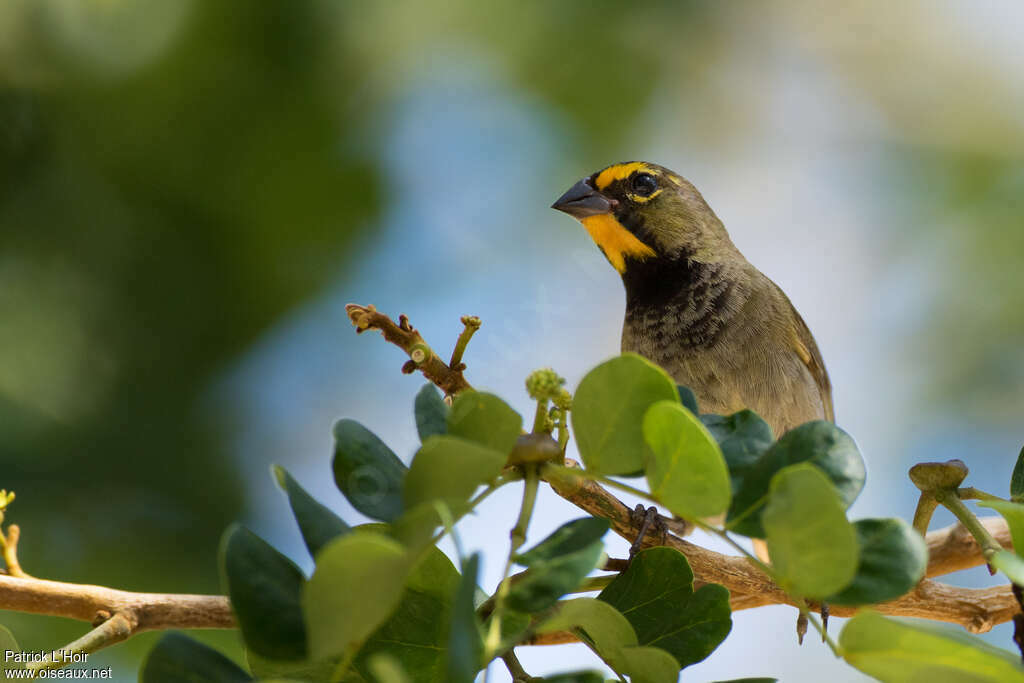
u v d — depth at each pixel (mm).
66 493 9805
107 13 10922
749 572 5691
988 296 12133
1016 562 3314
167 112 10984
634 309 10484
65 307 10430
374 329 4293
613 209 10461
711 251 10344
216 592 9922
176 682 3166
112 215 10844
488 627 3719
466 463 3178
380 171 11406
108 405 10242
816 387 10305
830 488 3070
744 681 3873
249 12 10961
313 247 11305
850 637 3191
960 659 3096
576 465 4789
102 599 5270
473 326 4289
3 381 9883
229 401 10812
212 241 11055
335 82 11273
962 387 11945
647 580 4102
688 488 3406
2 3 10727
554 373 3873
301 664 3080
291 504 3262
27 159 10812
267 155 11109
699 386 10070
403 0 11344
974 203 12852
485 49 11695
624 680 3801
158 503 10109
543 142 12023
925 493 4586
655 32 12492
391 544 2805
